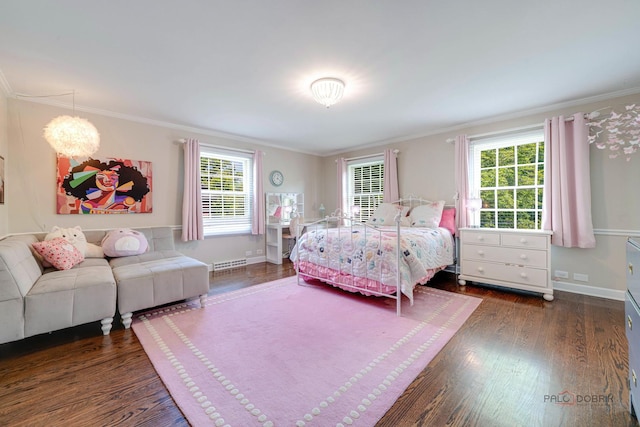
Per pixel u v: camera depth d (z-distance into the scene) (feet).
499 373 5.44
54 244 8.13
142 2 5.09
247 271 13.88
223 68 7.64
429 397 4.78
